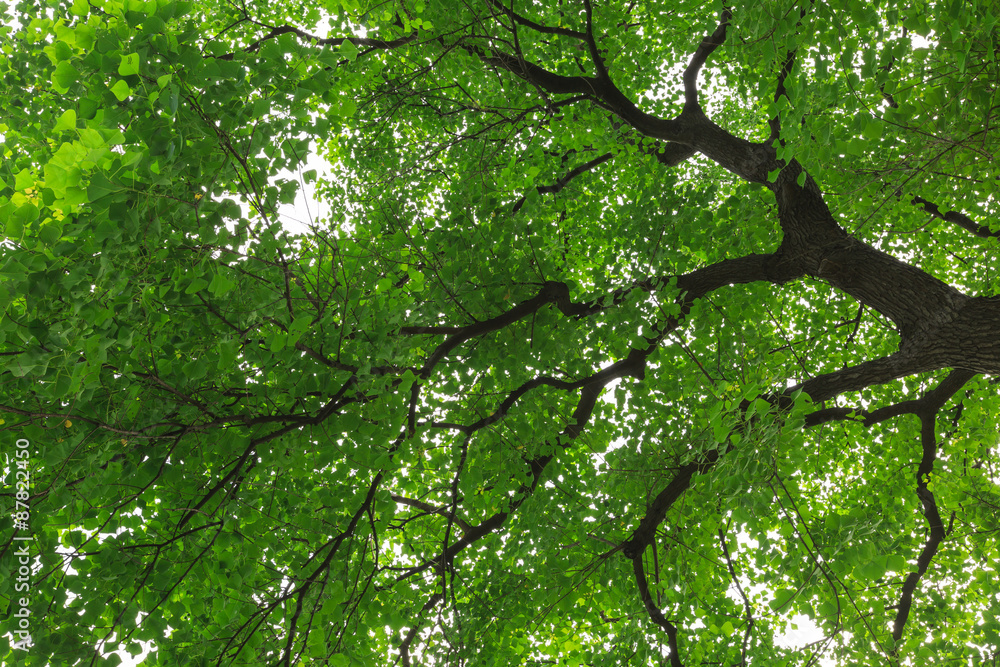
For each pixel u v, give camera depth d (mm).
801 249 5223
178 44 2482
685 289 5168
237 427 3393
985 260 7301
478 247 4594
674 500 4824
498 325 4488
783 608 3271
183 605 3602
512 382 4902
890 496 6594
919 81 3482
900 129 3887
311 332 3336
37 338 2525
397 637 4707
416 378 3871
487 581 5508
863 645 3521
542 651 5602
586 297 5379
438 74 6906
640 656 5000
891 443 7254
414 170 7406
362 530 3633
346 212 6891
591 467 5898
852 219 6219
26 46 4793
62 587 3121
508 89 6734
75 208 2623
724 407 3402
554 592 4570
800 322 8344
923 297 4582
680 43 7164
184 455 3332
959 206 5387
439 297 4414
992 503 5164
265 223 3033
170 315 3068
